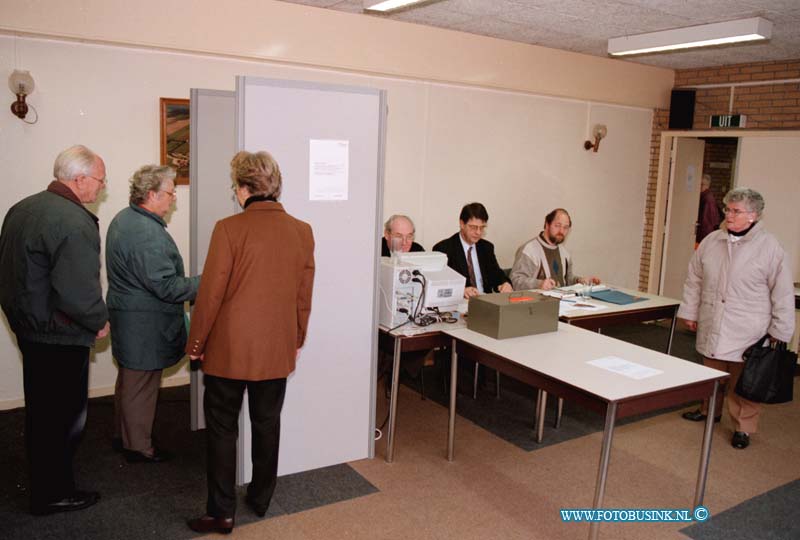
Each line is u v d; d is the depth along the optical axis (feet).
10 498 8.78
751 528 8.80
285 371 7.72
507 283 13.74
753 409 11.40
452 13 14.52
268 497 8.40
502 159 18.12
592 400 7.70
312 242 8.04
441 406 13.20
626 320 12.53
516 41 17.51
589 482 10.00
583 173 20.27
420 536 8.27
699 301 12.13
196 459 10.19
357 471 10.02
